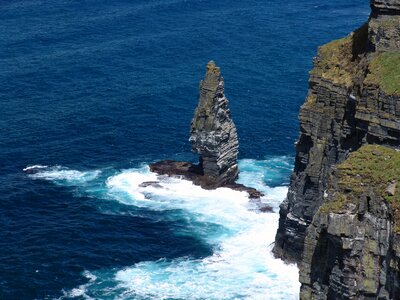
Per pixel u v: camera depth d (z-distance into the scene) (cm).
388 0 9069
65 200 13350
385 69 8475
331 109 9894
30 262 11312
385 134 8100
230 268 11262
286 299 10438
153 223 12688
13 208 12925
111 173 14400
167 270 11250
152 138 15788
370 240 7125
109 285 10856
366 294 7175
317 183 10338
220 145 13800
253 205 13262
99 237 12131
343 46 10012
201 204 13325
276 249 11475
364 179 7306
